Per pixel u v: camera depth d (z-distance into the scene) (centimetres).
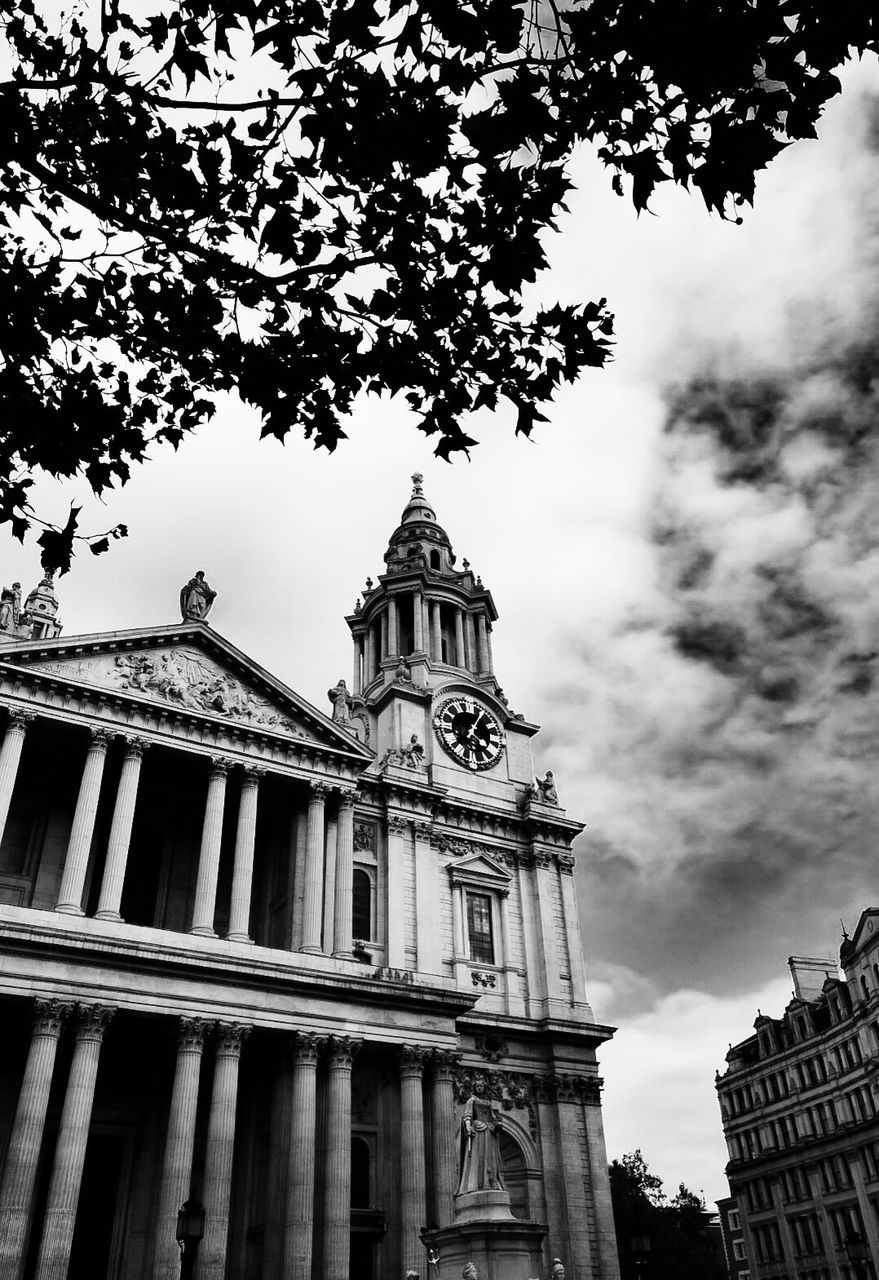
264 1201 4547
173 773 5384
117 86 1241
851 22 1055
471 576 8100
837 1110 9975
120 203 1318
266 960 4738
